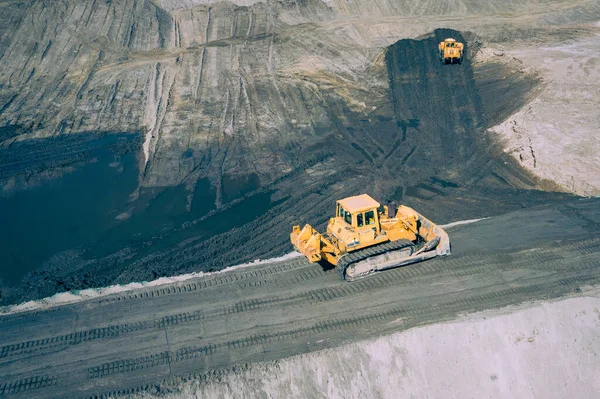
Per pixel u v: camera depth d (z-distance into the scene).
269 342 15.80
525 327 16.58
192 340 15.91
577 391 15.92
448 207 23.91
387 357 15.65
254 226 23.25
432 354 15.91
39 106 32.75
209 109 32.22
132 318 16.78
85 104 33.00
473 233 20.92
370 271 18.17
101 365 15.08
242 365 15.05
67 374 14.80
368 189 25.47
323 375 15.17
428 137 29.56
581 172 25.52
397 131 30.27
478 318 16.52
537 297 17.38
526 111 30.75
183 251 21.77
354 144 29.28
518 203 23.98
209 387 14.55
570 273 18.47
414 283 18.11
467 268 18.81
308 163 27.70
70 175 27.36
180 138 29.81
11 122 31.41
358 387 15.19
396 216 19.34
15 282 20.31
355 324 16.39
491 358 16.06
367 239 17.95
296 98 33.28
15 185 26.48
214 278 18.70
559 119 29.81
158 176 27.02
